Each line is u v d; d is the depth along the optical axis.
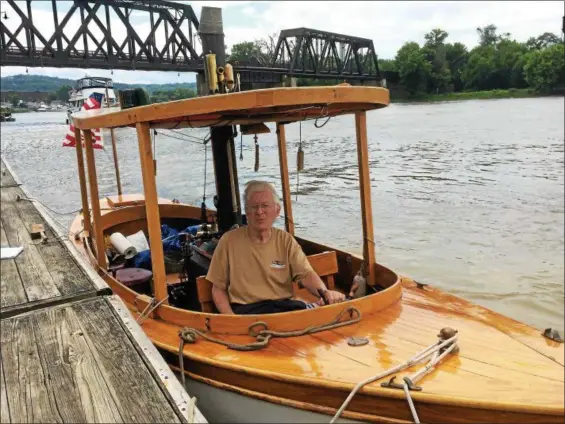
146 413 2.52
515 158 22.52
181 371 3.35
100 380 2.81
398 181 17.58
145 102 4.30
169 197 13.88
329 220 11.90
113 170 15.22
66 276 4.68
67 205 11.64
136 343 3.21
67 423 2.46
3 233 6.55
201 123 4.09
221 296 3.80
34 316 3.69
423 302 3.95
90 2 38.09
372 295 3.74
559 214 11.89
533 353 3.15
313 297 4.44
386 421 2.84
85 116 4.84
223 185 5.05
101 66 38.62
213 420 3.46
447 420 2.75
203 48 4.88
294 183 15.68
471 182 17.06
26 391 2.73
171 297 4.54
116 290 4.66
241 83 5.11
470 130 35.78
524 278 8.15
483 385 2.83
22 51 34.34
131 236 6.00
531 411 2.65
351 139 30.39
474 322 3.59
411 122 45.03
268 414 3.15
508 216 12.02
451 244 10.11
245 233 3.81
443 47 97.81
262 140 27.59
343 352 3.24
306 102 3.38
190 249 4.66
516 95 82.31
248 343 3.43
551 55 73.81
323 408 2.96
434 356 3.06
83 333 3.39
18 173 15.27
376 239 10.55
